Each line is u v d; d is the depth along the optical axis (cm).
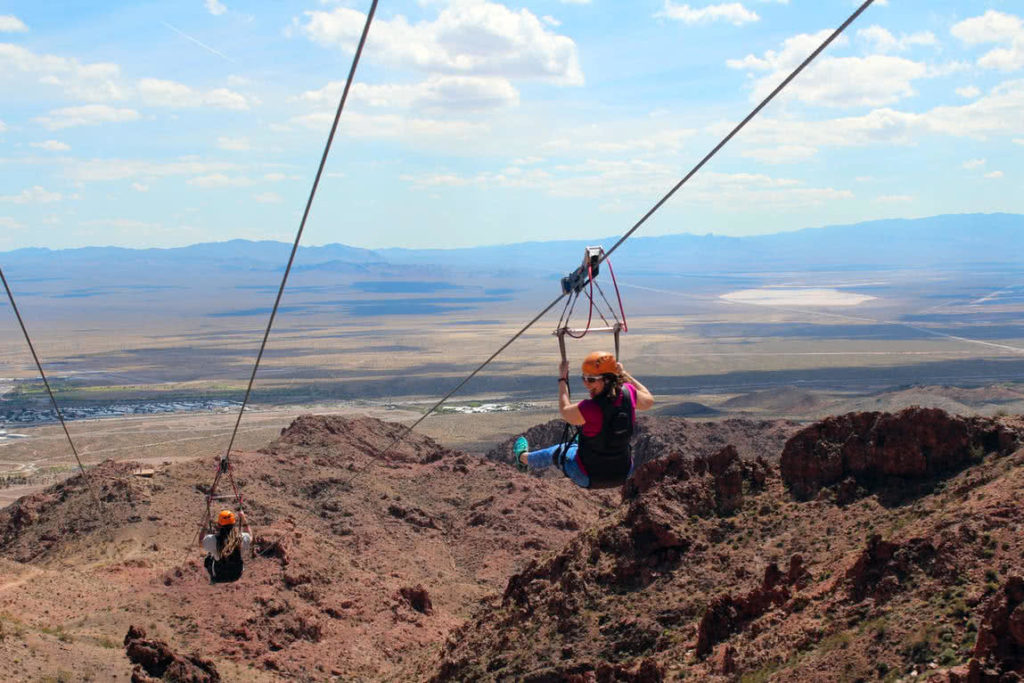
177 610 6762
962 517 4081
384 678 6338
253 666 6234
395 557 10238
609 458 1620
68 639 5188
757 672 3794
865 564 4066
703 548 5356
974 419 5409
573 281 1780
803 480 5700
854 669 3447
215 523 3281
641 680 4184
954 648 3272
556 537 11206
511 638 5250
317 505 11550
